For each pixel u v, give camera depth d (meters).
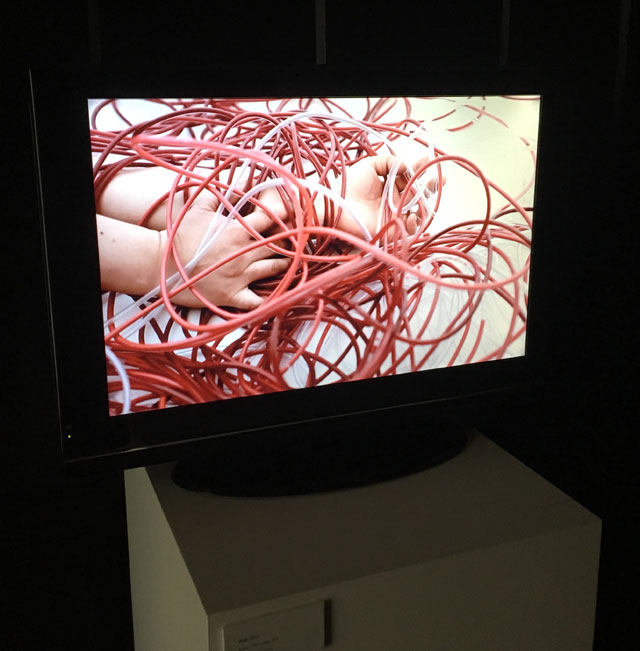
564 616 1.19
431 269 1.29
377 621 1.04
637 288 1.57
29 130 1.23
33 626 1.43
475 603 1.10
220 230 1.14
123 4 1.23
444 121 1.24
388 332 1.29
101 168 1.06
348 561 1.05
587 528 1.16
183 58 1.29
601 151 1.48
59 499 1.40
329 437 1.39
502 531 1.13
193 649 1.02
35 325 1.31
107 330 1.12
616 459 1.64
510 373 1.43
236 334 1.20
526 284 1.40
